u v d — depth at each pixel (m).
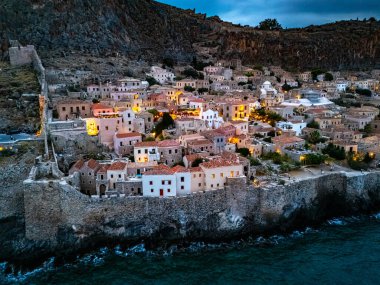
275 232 100.94
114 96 168.75
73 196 91.19
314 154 126.06
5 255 91.06
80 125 123.00
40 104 148.00
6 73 185.50
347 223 108.19
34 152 111.94
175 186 96.81
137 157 112.69
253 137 140.75
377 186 118.94
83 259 89.25
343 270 82.94
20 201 99.81
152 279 80.06
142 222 94.38
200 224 96.31
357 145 136.38
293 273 81.81
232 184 98.31
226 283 78.38
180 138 125.50
